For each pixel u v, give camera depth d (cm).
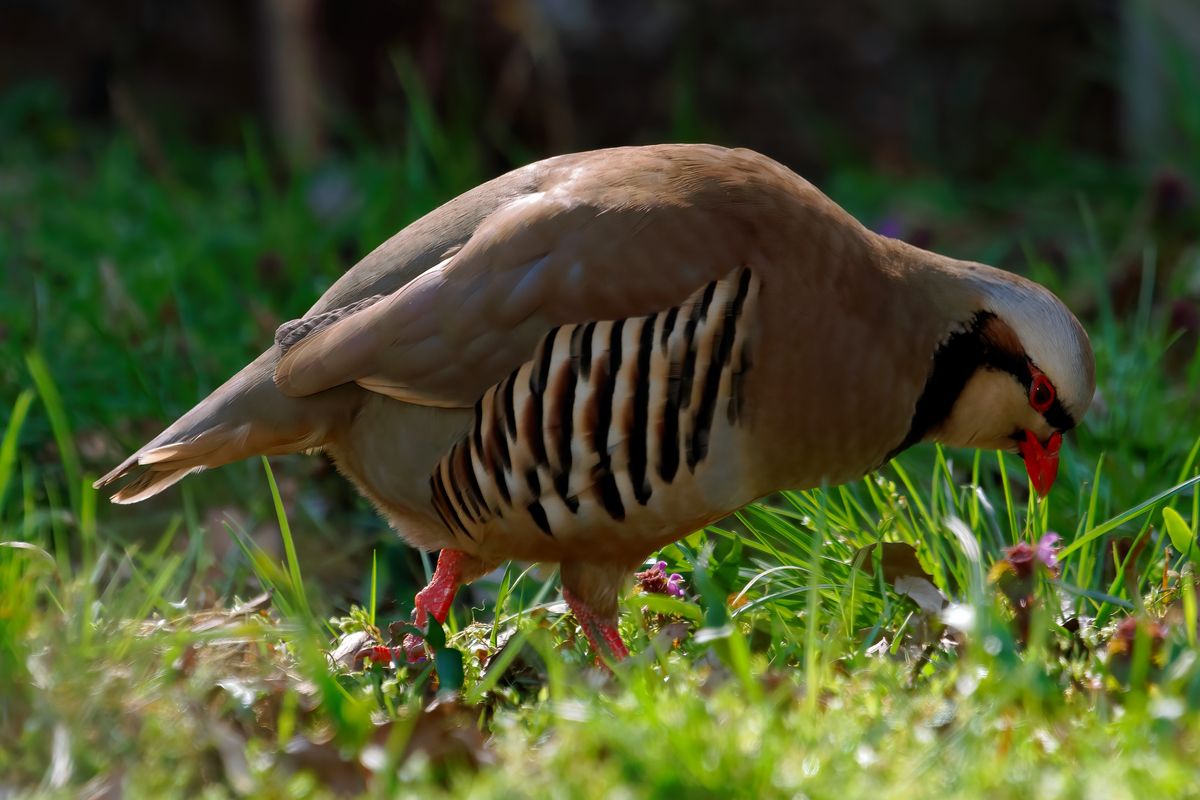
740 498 810
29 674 654
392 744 602
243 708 670
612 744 586
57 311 1255
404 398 786
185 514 1085
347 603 1016
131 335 1178
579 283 764
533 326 768
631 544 807
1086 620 759
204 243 1419
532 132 1866
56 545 1018
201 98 2061
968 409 861
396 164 1589
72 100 2041
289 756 610
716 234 779
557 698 655
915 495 873
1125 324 1305
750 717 605
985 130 1964
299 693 690
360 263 845
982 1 1964
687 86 1895
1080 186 1733
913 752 593
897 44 1972
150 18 2056
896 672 687
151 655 698
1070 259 1516
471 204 830
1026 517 880
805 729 604
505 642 798
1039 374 842
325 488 1102
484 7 1820
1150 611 767
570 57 1920
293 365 798
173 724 630
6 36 2023
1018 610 729
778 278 782
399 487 816
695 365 769
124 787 584
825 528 865
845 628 780
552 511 784
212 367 1183
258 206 1678
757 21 1972
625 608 854
